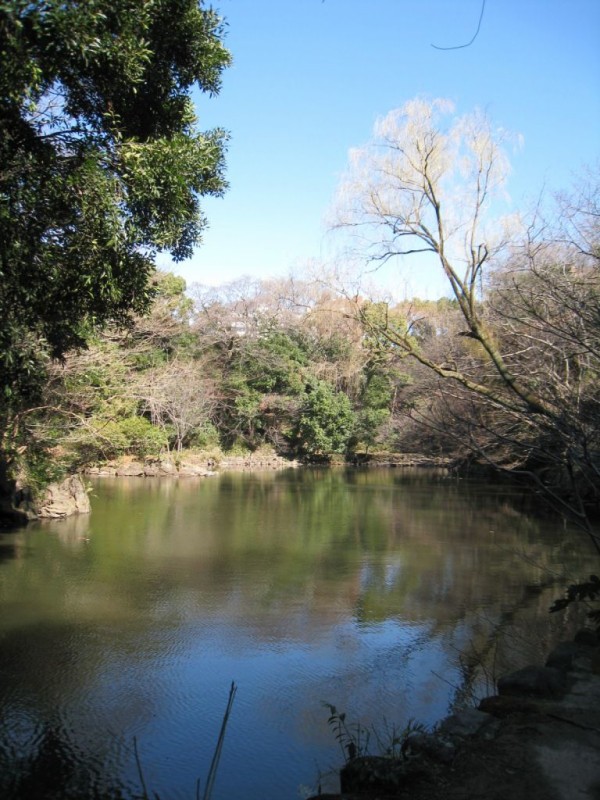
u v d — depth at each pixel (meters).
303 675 7.66
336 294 9.01
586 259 8.70
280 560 13.89
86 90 5.84
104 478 33.25
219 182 7.43
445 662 8.05
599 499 5.31
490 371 8.61
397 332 7.75
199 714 6.61
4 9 4.04
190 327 40.12
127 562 13.55
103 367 17.61
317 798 3.72
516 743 4.25
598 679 5.39
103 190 5.39
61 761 5.67
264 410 43.28
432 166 7.52
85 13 4.51
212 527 18.22
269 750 5.85
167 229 6.47
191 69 6.63
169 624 9.51
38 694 7.05
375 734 6.12
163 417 36.50
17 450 16.52
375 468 42.19
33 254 5.45
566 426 5.03
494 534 17.14
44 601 10.58
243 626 9.45
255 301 42.78
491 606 10.45
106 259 5.86
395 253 7.75
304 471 39.44
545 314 7.10
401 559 14.01
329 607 10.42
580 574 12.45
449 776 3.86
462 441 5.57
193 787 5.24
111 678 7.50
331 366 38.28
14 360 5.66
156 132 6.69
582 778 3.79
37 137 5.21
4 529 17.25
